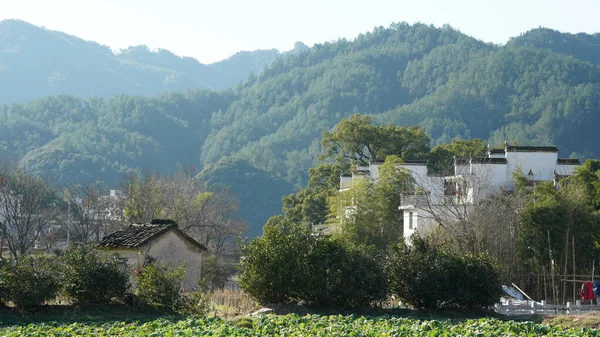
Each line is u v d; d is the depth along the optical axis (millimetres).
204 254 81188
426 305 49906
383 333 34969
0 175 91188
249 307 52031
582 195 66875
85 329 37562
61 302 47406
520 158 82688
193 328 37656
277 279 48531
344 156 119875
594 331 37312
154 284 46031
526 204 66750
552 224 63219
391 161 92375
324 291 48375
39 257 48000
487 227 65250
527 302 54031
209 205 101562
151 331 36344
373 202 87062
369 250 50469
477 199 72625
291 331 36938
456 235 65750
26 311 43156
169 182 105188
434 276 49531
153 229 56562
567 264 63781
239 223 107875
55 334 35031
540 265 62656
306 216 116000
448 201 76438
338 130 116250
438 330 36906
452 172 91000
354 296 48500
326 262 48594
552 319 45250
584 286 56406
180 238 57156
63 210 98875
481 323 39719
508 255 64438
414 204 79875
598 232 65438
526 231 63688
